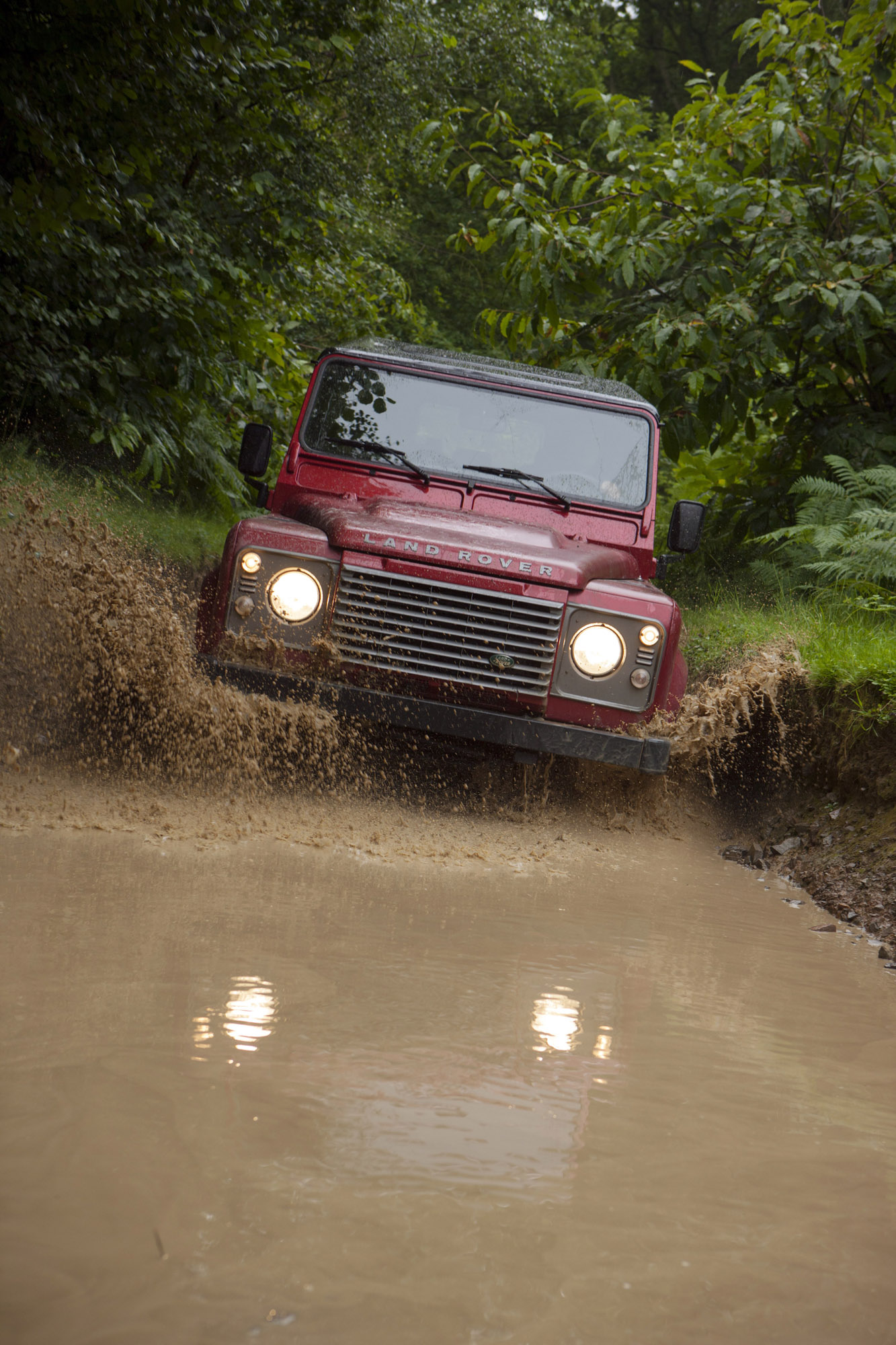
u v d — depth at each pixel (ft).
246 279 31.83
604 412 18.26
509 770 16.37
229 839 12.02
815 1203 5.18
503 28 70.74
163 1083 5.64
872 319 27.22
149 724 14.23
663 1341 3.95
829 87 28.68
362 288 46.11
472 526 15.81
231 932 8.57
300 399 39.11
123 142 24.75
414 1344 3.77
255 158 31.58
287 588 14.30
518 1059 6.64
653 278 29.30
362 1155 5.12
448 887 11.35
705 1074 6.78
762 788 17.51
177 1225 4.36
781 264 26.76
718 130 29.12
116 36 20.98
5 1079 5.52
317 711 14.11
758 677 17.34
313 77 33.12
